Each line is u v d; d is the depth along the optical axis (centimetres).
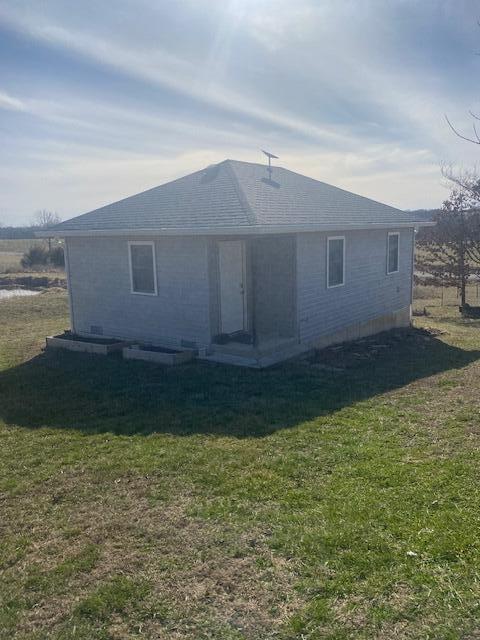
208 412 759
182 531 455
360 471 552
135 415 757
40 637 341
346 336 1316
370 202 1623
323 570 391
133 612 360
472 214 2045
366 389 866
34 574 405
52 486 551
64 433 701
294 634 334
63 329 1514
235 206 1088
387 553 405
